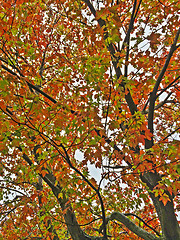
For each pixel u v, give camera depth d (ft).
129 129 10.77
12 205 18.33
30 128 9.84
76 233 13.44
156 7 15.85
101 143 10.27
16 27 12.78
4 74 12.31
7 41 11.43
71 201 13.69
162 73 12.79
